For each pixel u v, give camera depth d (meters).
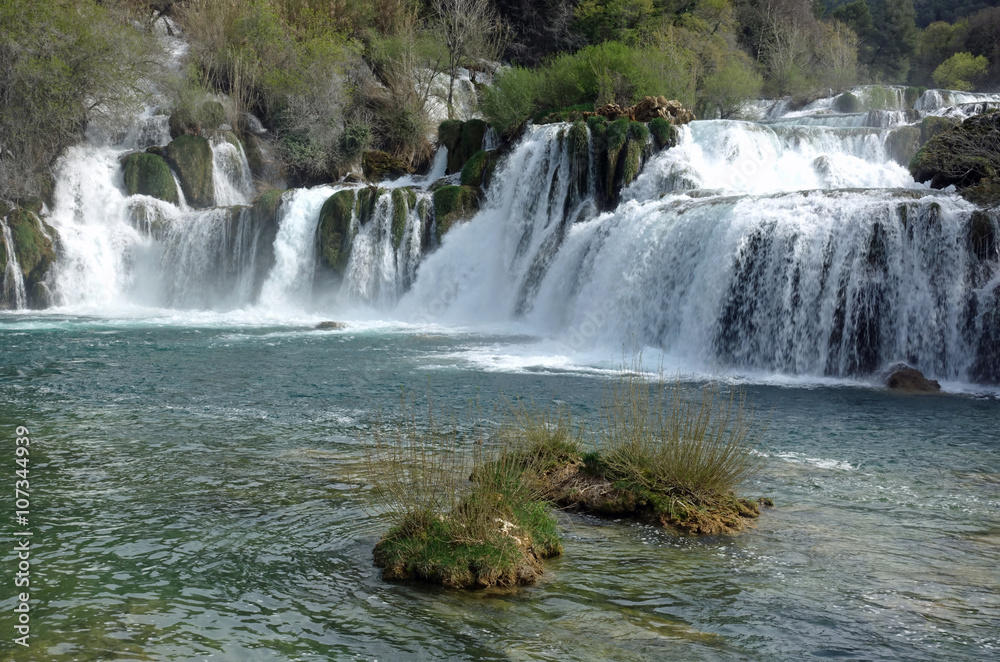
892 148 27.30
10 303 30.45
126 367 16.61
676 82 35.22
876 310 16.50
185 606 5.51
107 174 34.47
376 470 8.68
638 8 47.91
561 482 7.90
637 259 21.05
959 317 15.80
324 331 23.89
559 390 14.30
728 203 19.48
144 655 4.80
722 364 18.11
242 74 40.62
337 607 5.51
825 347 16.86
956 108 31.81
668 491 7.46
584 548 6.65
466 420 11.62
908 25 83.75
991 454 10.04
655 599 5.64
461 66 48.62
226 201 36.50
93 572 6.09
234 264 31.81
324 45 40.41
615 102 33.22
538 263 25.83
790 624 5.25
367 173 38.12
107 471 8.84
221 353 18.88
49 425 11.18
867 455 9.95
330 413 12.16
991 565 6.29
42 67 32.69
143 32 40.84
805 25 62.72
